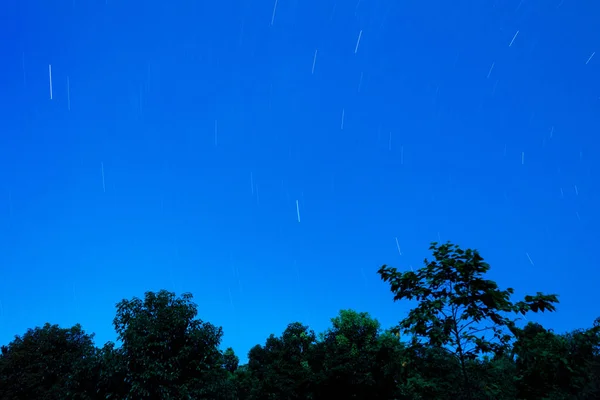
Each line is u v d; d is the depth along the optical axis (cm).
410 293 952
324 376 3253
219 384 1734
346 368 3170
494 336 888
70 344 2306
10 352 2225
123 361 1619
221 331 1883
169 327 1755
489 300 864
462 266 884
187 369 1717
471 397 880
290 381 3631
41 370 2130
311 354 3744
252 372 4928
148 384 1591
